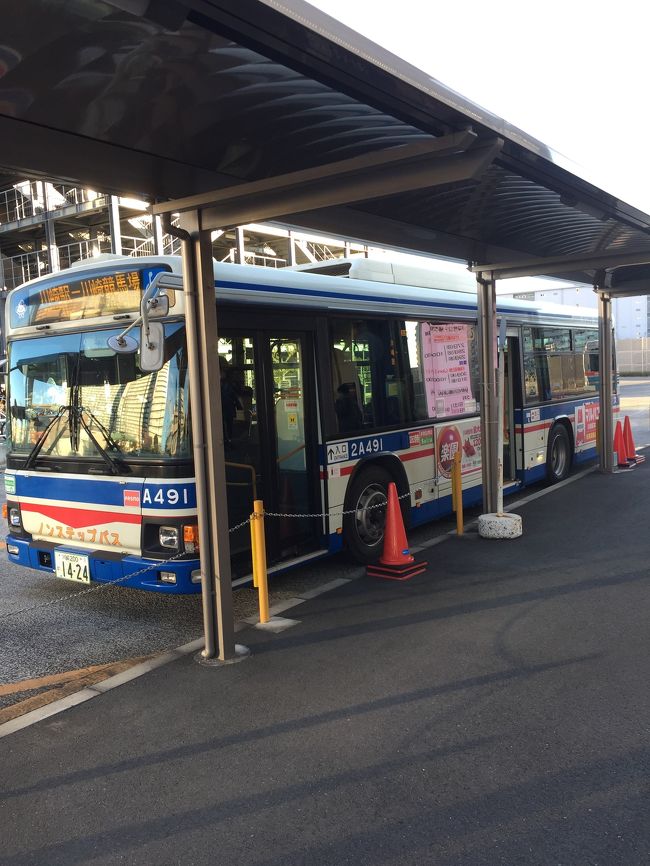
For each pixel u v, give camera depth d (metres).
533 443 10.38
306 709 4.18
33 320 6.18
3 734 4.04
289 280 6.41
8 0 2.73
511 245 8.23
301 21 2.90
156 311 5.06
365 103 3.75
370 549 7.25
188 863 2.91
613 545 7.46
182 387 5.30
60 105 3.69
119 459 5.54
